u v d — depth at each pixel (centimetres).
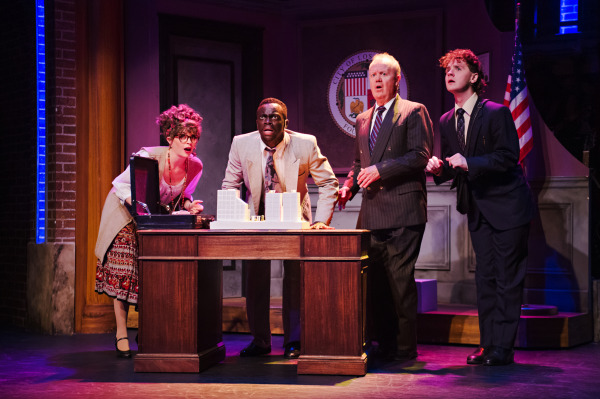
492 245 413
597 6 636
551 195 497
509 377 370
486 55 545
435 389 341
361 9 603
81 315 533
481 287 416
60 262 528
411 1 588
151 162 415
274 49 619
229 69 610
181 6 581
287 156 405
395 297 412
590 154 627
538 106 650
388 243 409
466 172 411
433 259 559
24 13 560
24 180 566
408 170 396
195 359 377
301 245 369
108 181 536
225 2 598
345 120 606
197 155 593
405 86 588
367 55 600
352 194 432
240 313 523
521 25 656
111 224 424
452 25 573
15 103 572
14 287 578
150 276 380
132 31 559
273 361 412
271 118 394
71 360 420
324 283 370
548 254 498
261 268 426
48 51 532
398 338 418
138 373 379
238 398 321
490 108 406
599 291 493
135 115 559
